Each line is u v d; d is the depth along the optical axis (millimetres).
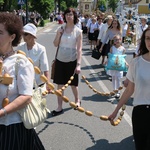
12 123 2717
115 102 6953
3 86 2639
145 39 3219
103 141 4859
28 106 2748
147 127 3252
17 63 2674
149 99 3229
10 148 2697
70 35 5758
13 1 43125
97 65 11820
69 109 6312
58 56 5895
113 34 9664
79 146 4668
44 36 24859
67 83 5613
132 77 3355
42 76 3688
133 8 17953
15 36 2723
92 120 5742
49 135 5023
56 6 83062
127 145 4734
